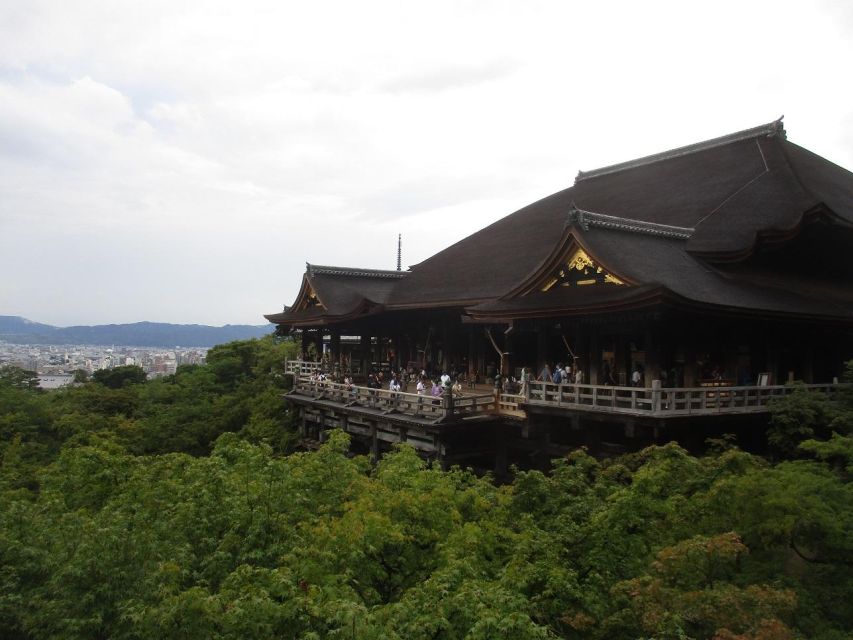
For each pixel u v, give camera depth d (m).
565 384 25.17
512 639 8.82
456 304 36.09
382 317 45.50
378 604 11.97
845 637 11.97
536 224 45.34
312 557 12.23
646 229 30.33
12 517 15.84
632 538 13.02
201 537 14.85
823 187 35.75
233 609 10.05
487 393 33.28
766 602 10.43
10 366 79.75
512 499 15.64
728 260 30.02
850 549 13.58
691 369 25.34
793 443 22.97
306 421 42.31
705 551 11.51
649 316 23.42
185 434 44.53
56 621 11.74
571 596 11.30
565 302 25.88
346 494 16.80
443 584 10.38
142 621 10.34
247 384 55.00
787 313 25.56
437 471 17.16
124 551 12.53
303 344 51.41
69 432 44.97
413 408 30.31
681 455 16.00
